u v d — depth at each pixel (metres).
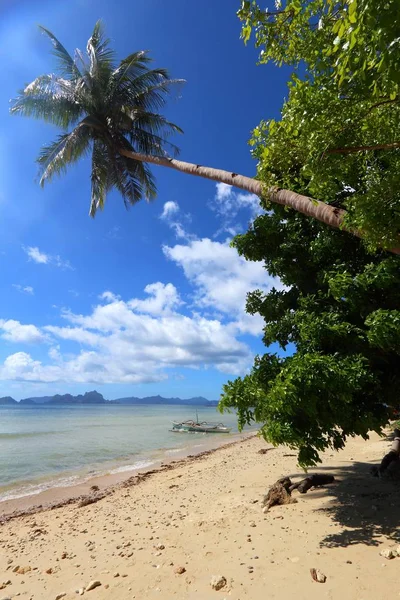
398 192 4.73
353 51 3.29
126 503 11.06
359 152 5.20
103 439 34.72
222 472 14.47
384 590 4.29
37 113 15.97
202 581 4.92
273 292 9.39
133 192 17.44
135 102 16.75
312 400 6.02
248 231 9.34
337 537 6.09
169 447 28.17
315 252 8.02
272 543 6.05
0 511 12.02
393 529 6.22
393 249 5.17
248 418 7.04
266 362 7.49
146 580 5.11
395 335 5.77
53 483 16.31
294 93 4.98
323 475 10.17
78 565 6.02
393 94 3.63
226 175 9.87
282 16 4.51
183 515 8.56
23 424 62.22
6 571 6.12
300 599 4.26
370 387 6.97
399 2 2.49
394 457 10.79
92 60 15.96
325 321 6.98
